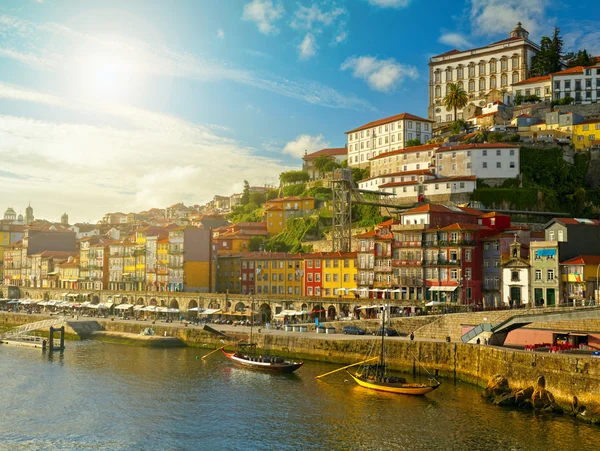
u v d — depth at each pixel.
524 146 185.25
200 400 89.00
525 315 91.00
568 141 189.88
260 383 98.75
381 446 69.00
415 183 183.88
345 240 177.38
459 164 182.62
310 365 111.75
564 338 93.75
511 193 172.25
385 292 142.12
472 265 131.75
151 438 73.44
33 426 78.06
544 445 66.81
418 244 138.12
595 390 73.31
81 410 84.81
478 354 92.62
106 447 70.88
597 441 67.44
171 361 119.38
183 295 174.00
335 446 69.50
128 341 144.38
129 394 92.94
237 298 161.12
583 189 177.12
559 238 119.81
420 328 112.31
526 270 121.81
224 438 73.12
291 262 169.25
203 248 189.62
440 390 90.69
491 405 82.00
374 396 88.94
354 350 110.12
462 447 67.50
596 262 113.75
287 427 76.25
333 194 175.50
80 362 119.00
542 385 79.62
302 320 145.25
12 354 129.38
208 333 135.62
